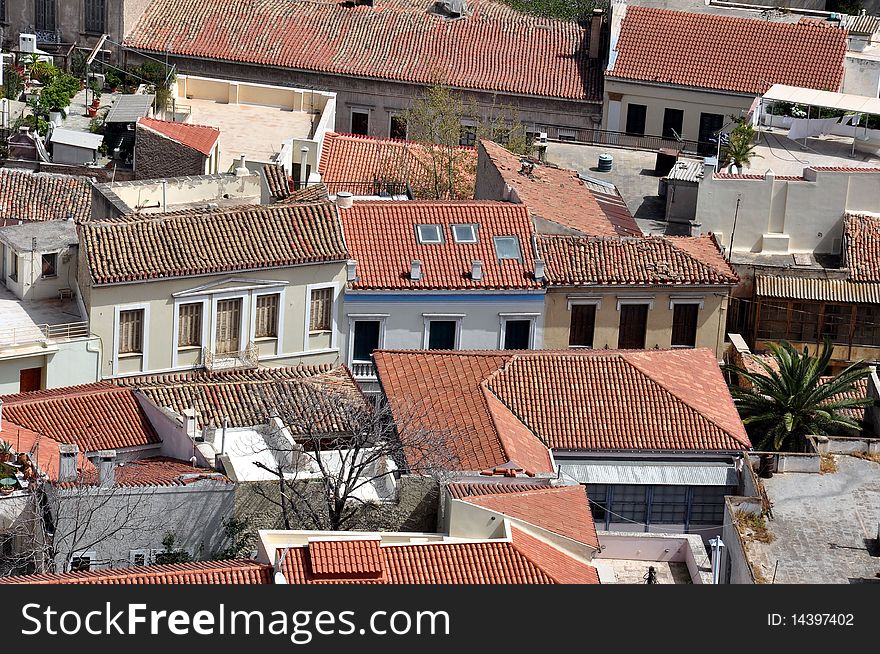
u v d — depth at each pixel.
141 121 189.88
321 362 159.12
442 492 118.31
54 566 112.62
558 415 137.12
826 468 128.50
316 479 119.88
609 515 134.75
